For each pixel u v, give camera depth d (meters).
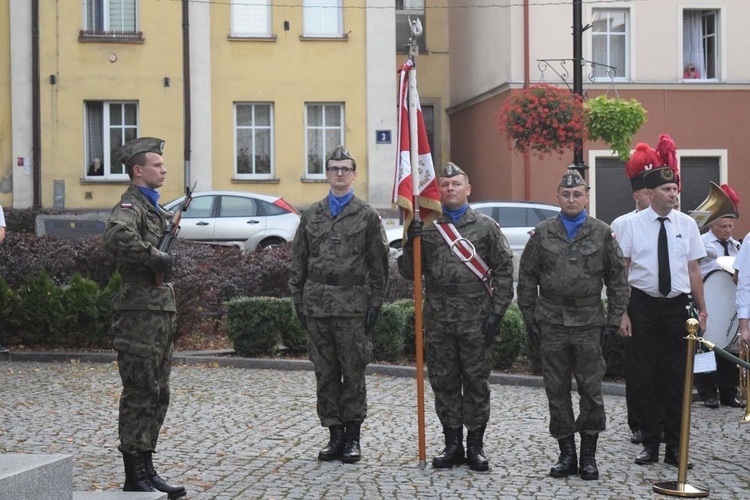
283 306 14.55
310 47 30.61
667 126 31.75
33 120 29.48
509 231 24.27
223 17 30.28
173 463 8.73
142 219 7.53
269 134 30.72
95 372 13.47
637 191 9.81
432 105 36.59
